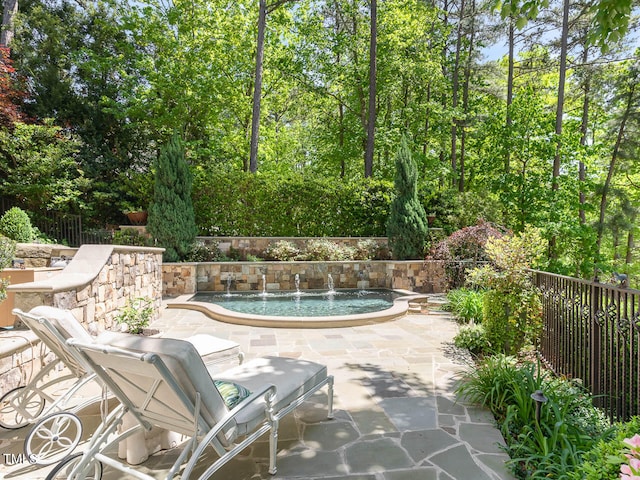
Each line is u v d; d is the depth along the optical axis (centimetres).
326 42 1636
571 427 266
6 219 1006
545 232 1355
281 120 2334
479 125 1563
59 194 1324
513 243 480
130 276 593
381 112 1852
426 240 1201
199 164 1647
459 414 321
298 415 320
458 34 1705
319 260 1130
